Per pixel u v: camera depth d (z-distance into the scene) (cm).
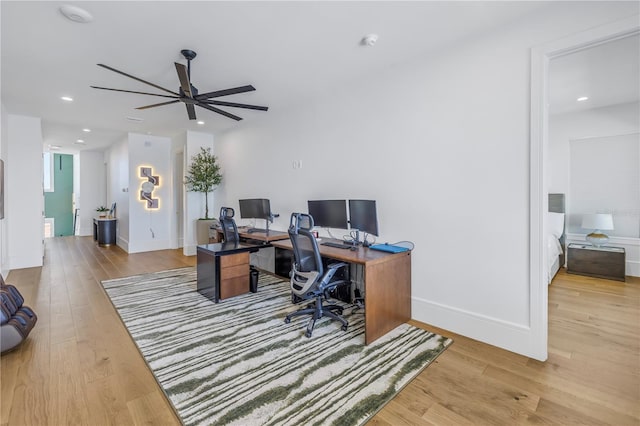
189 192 626
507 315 242
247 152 543
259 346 247
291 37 257
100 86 356
